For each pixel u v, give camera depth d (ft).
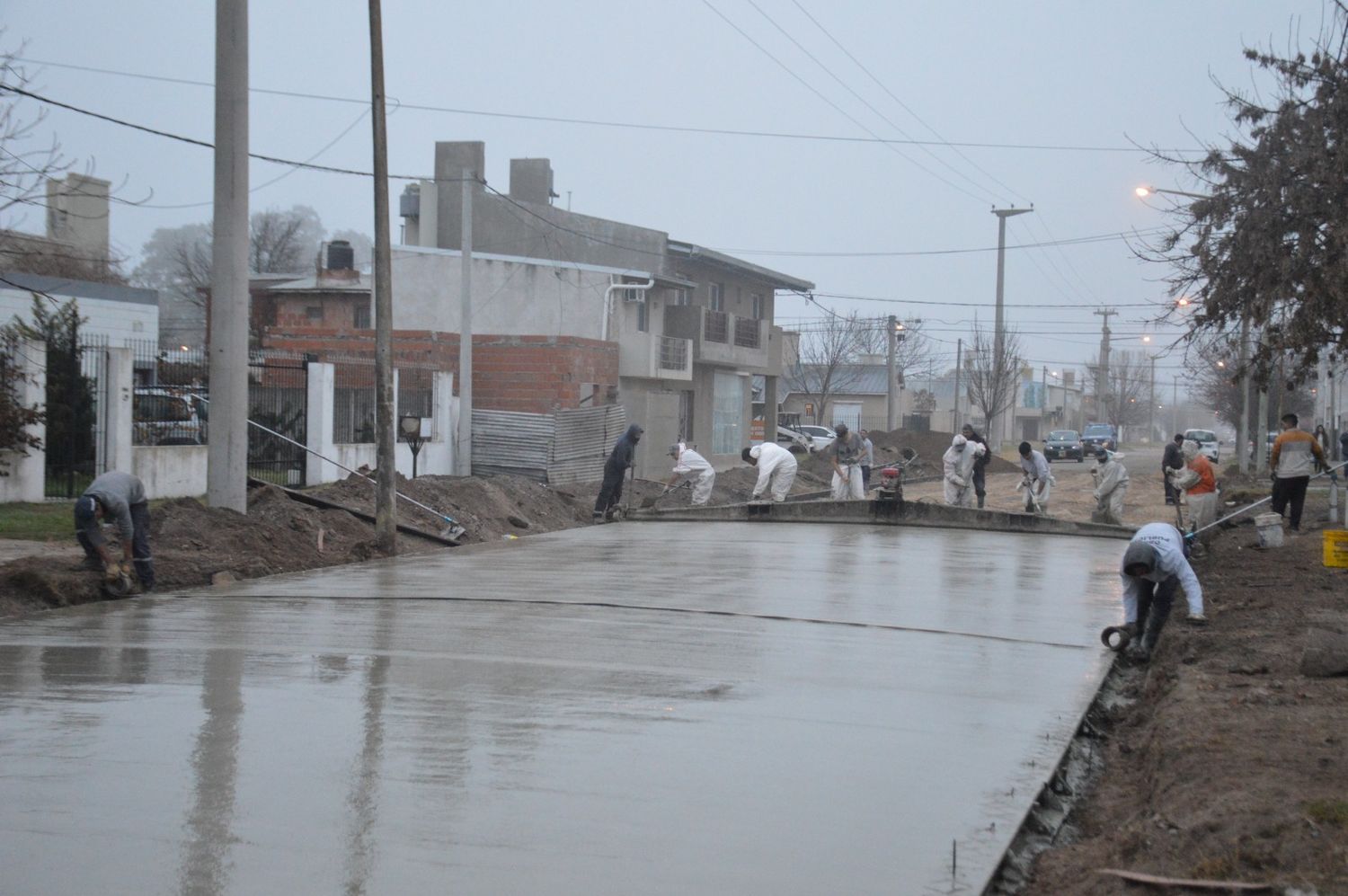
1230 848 15.66
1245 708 23.17
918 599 42.88
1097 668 31.50
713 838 17.58
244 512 53.88
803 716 25.25
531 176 146.30
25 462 59.47
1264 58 46.75
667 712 25.31
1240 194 47.52
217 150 53.21
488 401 99.86
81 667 29.30
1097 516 73.46
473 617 37.50
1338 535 45.32
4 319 92.22
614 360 108.37
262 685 27.32
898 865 16.62
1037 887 16.47
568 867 16.30
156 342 96.37
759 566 51.93
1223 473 141.28
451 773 20.56
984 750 22.99
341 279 130.21
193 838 17.22
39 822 17.85
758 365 153.38
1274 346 46.75
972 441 85.66
